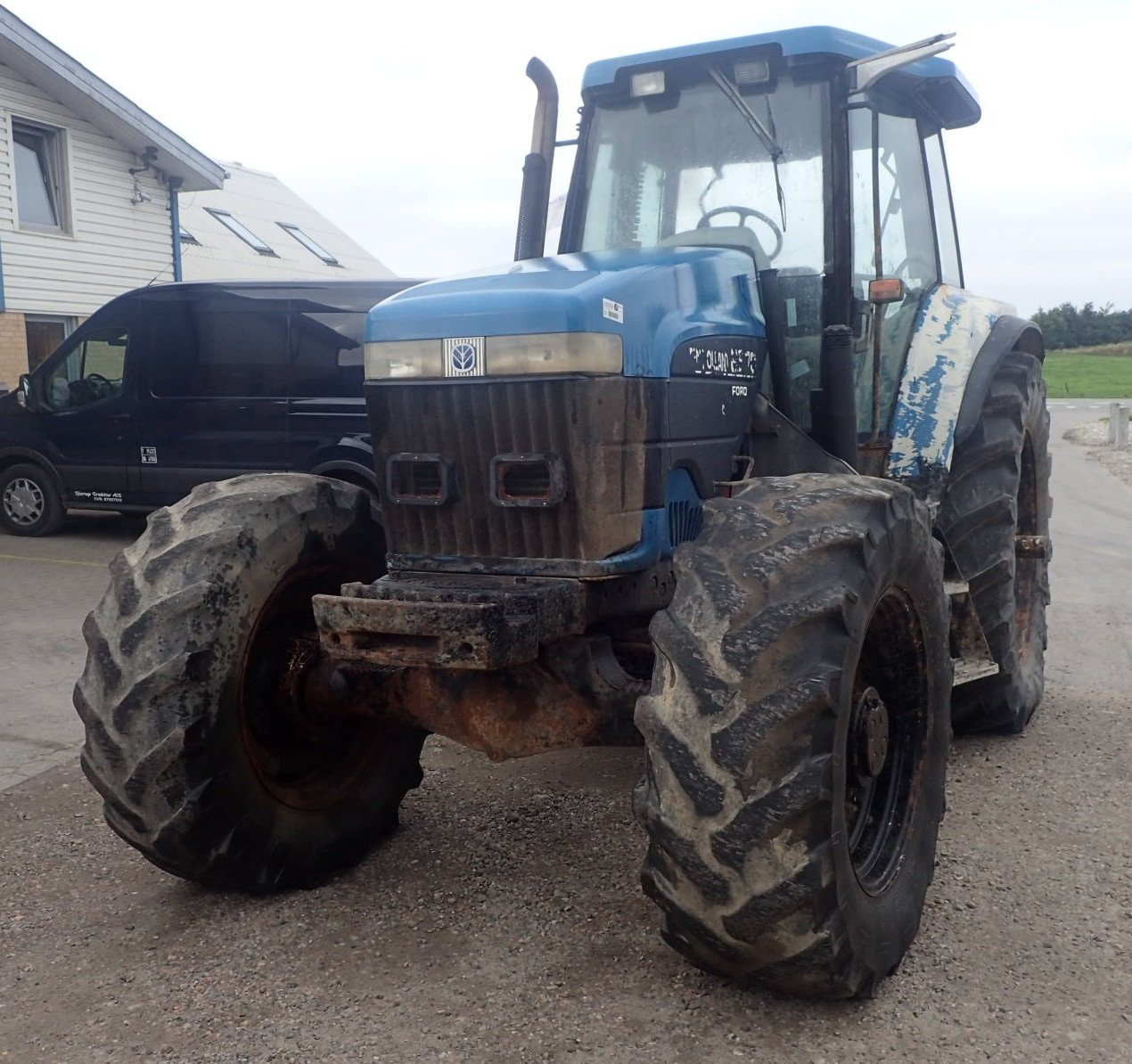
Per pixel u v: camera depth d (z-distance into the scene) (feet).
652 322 10.53
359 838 12.19
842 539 8.90
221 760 10.69
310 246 78.43
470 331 10.16
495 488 10.23
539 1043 8.89
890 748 10.73
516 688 10.80
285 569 11.32
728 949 8.79
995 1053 8.71
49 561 31.04
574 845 12.73
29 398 33.60
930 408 14.33
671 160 13.98
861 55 13.26
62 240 47.93
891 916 9.59
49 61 44.83
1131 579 27.73
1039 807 13.65
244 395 30.07
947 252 17.43
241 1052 8.87
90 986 9.95
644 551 10.48
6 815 14.05
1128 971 9.90
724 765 8.32
